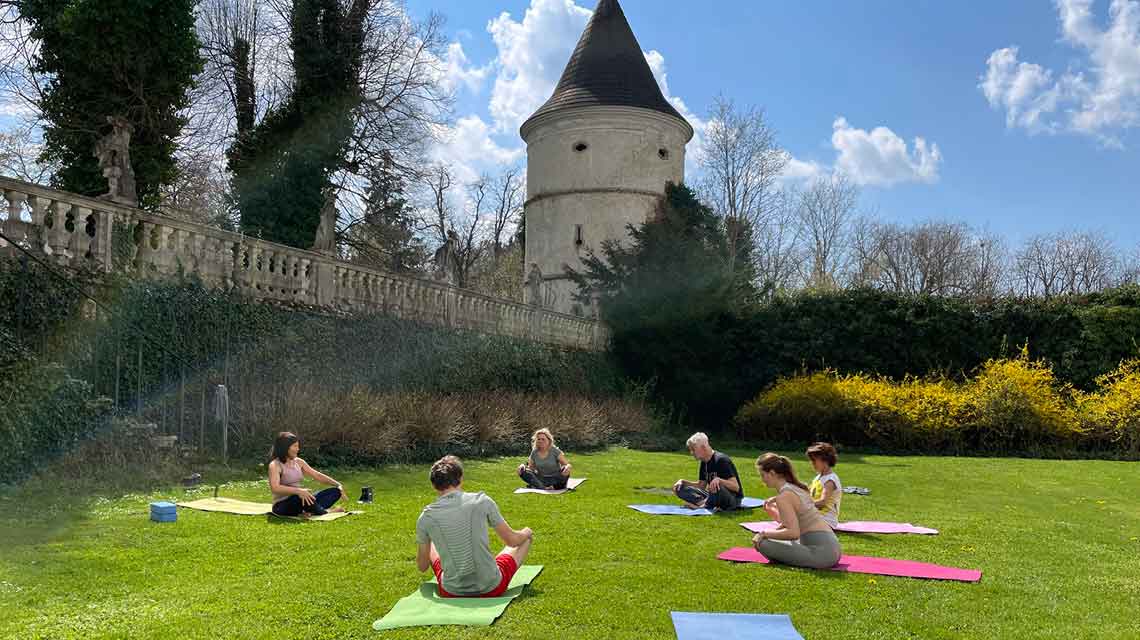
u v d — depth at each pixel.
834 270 47.19
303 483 10.70
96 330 10.88
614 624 4.77
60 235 10.64
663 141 37.53
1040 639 4.73
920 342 25.75
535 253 38.50
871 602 5.41
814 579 6.02
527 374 21.48
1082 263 59.56
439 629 4.59
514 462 14.52
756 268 35.19
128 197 11.91
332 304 15.97
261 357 13.74
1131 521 9.62
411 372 17.45
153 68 18.27
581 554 6.69
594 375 25.33
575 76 38.22
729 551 6.94
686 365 26.22
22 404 9.20
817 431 22.66
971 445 21.48
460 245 53.56
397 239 31.94
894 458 19.17
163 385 11.80
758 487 12.46
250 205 23.42
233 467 10.91
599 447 18.86
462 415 15.72
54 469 9.15
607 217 36.50
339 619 4.76
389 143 29.39
